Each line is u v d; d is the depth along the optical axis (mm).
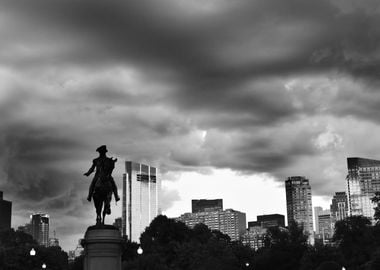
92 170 44969
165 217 155375
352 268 140125
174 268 126875
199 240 153375
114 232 43281
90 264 42469
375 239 144125
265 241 155750
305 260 136625
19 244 133250
